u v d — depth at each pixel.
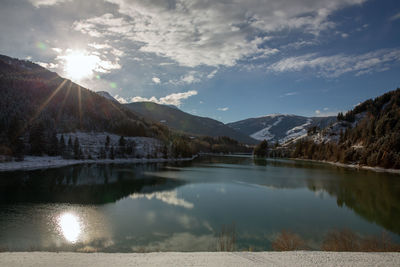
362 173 105.75
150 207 43.75
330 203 49.00
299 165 154.50
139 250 25.58
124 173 92.38
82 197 50.97
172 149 195.25
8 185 61.25
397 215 40.66
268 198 52.84
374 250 23.78
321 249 25.36
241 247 26.66
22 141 127.44
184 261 14.61
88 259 14.88
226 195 55.16
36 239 28.58
